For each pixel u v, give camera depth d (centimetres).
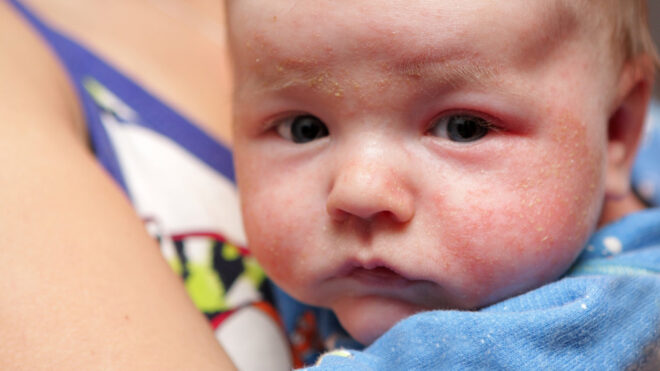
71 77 44
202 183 42
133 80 45
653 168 46
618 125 39
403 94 34
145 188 41
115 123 43
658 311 34
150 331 33
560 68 35
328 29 34
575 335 33
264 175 37
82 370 32
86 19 49
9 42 43
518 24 34
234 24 36
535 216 35
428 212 35
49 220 34
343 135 35
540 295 34
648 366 33
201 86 48
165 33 51
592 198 36
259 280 41
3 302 33
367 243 35
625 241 38
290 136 36
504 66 34
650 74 40
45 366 31
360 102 34
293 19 34
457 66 34
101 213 36
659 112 52
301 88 35
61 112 40
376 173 34
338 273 36
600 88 36
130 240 35
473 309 35
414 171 35
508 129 35
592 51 36
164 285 35
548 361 32
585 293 33
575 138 35
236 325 39
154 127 43
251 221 37
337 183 34
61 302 33
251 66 36
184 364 32
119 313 33
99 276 34
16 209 34
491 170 35
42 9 48
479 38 34
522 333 33
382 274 35
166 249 40
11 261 33
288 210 36
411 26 34
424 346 33
